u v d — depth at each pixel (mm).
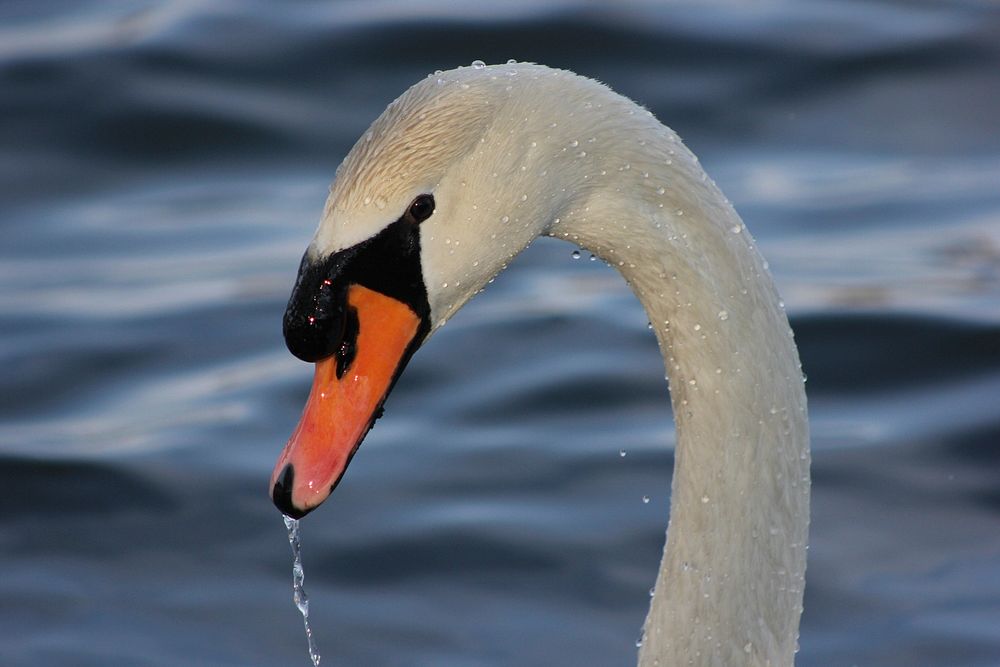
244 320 13883
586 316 13742
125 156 16375
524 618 10695
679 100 16734
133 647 10492
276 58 17500
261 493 11891
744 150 16125
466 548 11297
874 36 17719
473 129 6457
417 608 10812
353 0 18672
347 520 11609
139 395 13062
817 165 15844
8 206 15680
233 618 10789
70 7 19141
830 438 12172
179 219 15430
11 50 17953
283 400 12844
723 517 6902
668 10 18062
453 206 6492
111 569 11258
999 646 10180
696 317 6672
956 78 17141
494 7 18000
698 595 7004
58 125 16672
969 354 12906
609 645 10422
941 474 11773
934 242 14547
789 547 6973
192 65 17406
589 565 11094
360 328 6562
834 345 13125
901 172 15680
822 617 10594
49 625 10727
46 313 13984
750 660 7023
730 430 6801
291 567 11250
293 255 14719
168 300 14180
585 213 6598
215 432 12484
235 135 16516
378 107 16781
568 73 6633
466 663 10297
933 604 10602
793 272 14125
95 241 15164
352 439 6598
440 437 12422
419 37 17562
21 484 12023
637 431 12367
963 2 18547
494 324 13664
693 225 6570
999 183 15406
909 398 12586
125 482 12008
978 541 11164
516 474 11969
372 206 6457
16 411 12898
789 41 17578
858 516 11453
